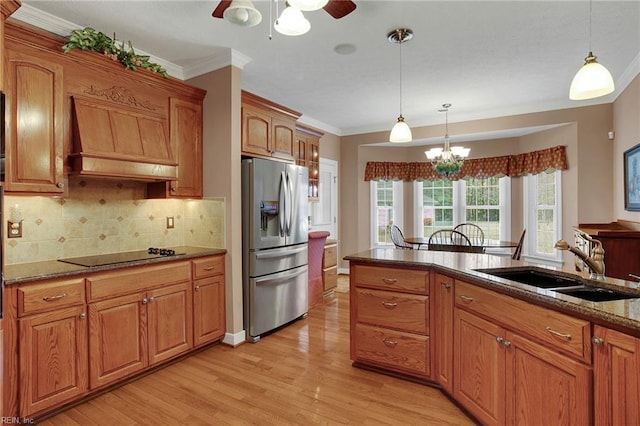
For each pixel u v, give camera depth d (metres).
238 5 1.65
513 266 2.16
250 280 3.22
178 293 2.74
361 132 6.10
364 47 2.97
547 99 4.46
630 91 3.59
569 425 1.37
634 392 1.12
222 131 3.14
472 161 5.75
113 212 2.91
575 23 2.60
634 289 1.56
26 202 2.39
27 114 2.11
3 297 1.83
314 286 4.39
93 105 2.46
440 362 2.28
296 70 3.48
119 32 2.71
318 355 2.92
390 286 2.48
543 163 4.97
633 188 3.50
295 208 3.69
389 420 2.02
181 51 3.04
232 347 3.09
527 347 1.57
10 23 2.00
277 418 2.04
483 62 3.30
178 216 3.43
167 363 2.73
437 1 2.31
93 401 2.22
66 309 2.08
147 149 2.71
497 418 1.76
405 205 6.30
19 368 1.89
